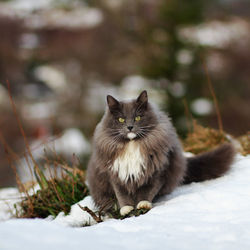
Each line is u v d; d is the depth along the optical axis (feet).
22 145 85.46
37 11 157.48
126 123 17.97
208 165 21.08
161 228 14.07
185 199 17.69
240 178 19.97
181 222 14.67
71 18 151.53
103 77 122.42
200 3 66.08
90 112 102.17
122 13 96.73
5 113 99.35
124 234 13.14
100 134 18.78
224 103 87.15
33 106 112.57
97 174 19.11
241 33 107.65
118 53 115.34
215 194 17.52
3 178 65.26
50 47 140.87
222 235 12.94
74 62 133.39
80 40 137.80
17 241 10.65
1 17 147.64
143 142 18.08
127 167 18.21
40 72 135.54
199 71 65.87
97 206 19.60
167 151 18.31
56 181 21.95
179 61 64.34
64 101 113.80
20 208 21.85
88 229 13.84
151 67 64.18
